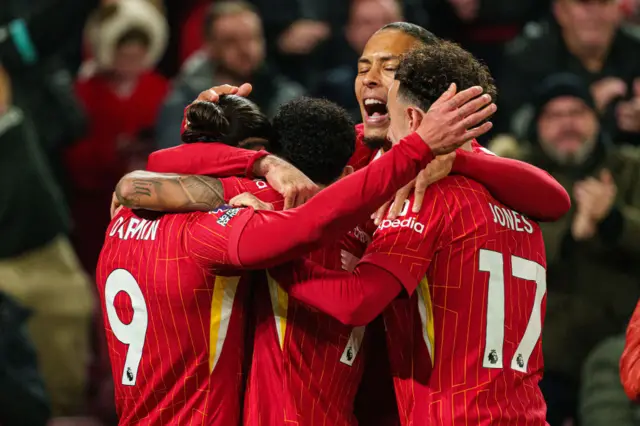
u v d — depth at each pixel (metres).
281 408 9.98
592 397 15.80
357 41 22.97
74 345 19.61
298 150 10.27
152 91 22.61
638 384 9.94
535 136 17.61
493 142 18.70
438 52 9.95
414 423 9.87
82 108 22.11
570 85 17.34
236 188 10.05
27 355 16.12
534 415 9.91
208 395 9.97
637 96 19.12
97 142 22.23
